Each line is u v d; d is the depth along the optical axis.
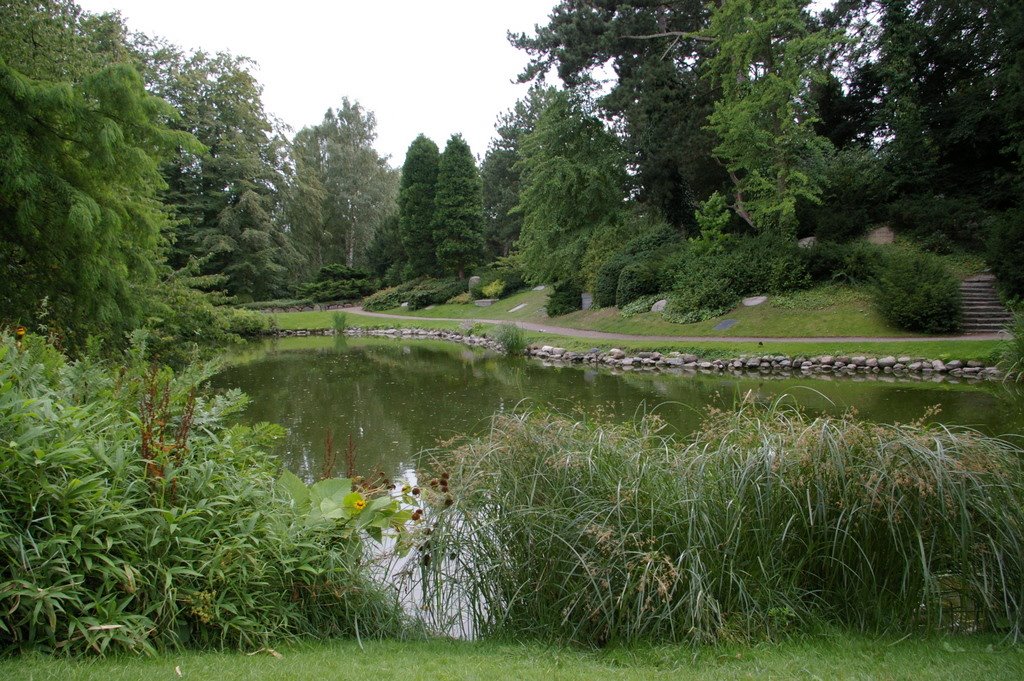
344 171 48.66
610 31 21.28
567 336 20.86
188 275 14.67
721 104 19.56
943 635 3.06
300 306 40.12
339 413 10.38
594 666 2.75
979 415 8.53
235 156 37.06
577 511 3.41
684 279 20.81
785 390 11.51
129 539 2.84
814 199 18.14
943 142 20.36
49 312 9.08
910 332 15.23
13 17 9.34
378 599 3.45
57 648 2.48
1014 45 17.69
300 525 3.43
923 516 3.18
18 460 2.68
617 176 24.67
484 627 3.43
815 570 3.33
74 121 8.07
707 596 3.04
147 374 4.15
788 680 2.56
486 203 50.28
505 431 3.87
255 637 2.92
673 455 3.75
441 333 28.39
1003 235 15.30
